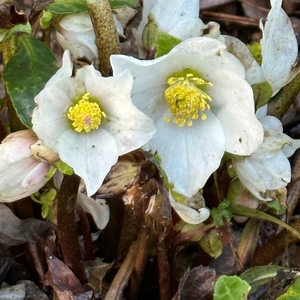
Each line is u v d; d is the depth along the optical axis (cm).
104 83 35
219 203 45
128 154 38
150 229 43
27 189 39
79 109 36
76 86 36
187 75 37
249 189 41
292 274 42
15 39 43
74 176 40
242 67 35
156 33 41
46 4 41
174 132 39
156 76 37
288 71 41
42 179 39
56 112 36
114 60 35
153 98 38
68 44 43
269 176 40
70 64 34
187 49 35
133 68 35
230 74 36
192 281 43
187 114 38
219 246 44
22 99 41
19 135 39
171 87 38
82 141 36
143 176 38
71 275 44
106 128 36
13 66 42
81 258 45
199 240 44
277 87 42
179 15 41
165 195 38
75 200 41
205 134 39
